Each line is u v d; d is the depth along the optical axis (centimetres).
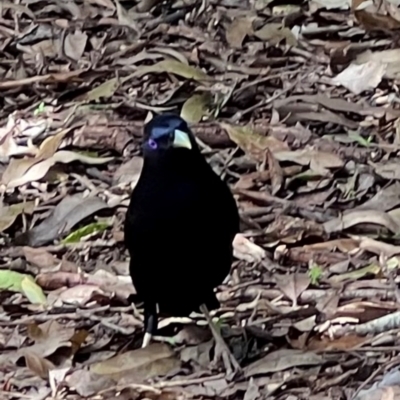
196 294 870
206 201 824
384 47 1386
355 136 1220
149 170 826
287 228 1069
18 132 1276
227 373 870
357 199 1134
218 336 887
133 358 885
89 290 995
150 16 1510
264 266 1023
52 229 1112
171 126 818
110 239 1084
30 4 1558
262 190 1154
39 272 1041
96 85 1368
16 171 1186
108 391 855
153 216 827
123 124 1253
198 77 1340
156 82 1350
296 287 970
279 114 1268
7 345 930
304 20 1465
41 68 1420
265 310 950
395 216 1080
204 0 1506
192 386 859
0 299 998
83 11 1533
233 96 1304
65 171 1203
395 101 1280
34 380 885
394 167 1158
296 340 903
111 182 1184
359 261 1023
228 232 852
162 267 846
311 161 1171
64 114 1303
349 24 1444
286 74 1352
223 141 1220
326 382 848
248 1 1500
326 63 1370
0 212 1135
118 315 967
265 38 1423
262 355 895
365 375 852
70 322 959
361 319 927
